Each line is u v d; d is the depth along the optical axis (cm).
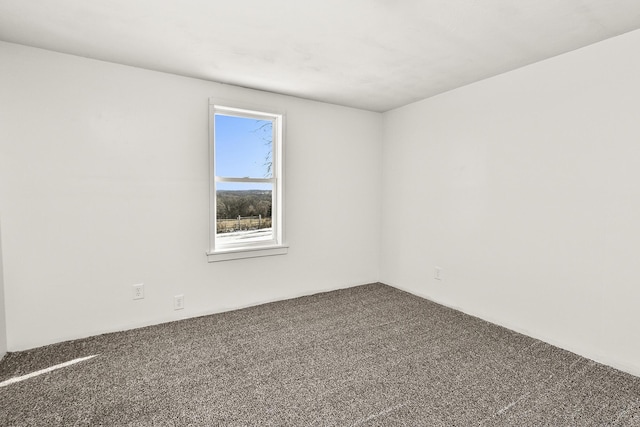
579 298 233
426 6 175
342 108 378
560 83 238
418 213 364
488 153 290
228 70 271
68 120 242
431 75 280
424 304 341
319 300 352
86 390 191
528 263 264
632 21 191
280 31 204
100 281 260
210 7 177
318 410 175
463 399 184
